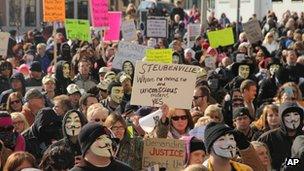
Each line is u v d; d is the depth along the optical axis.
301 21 31.67
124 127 8.88
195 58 21.52
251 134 10.60
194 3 50.94
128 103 12.32
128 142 8.88
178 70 9.91
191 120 9.78
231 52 22.52
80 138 7.16
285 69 16.38
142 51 17.69
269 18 31.86
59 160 8.12
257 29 22.38
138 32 25.86
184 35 29.06
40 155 10.01
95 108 9.80
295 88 12.54
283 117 9.64
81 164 7.20
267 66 18.55
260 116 11.32
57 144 8.70
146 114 11.48
